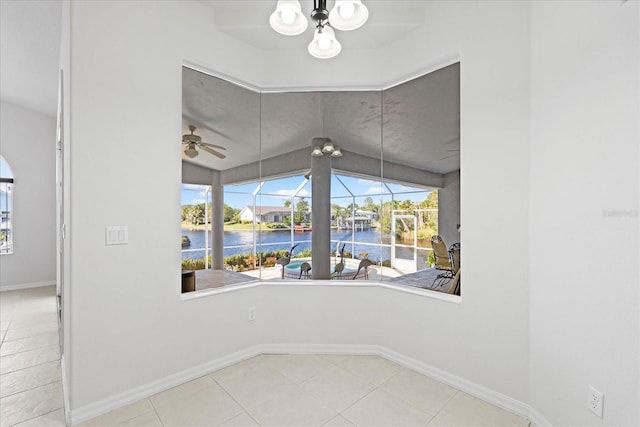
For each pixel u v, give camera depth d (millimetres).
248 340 2641
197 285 2408
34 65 3840
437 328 2316
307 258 2771
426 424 1836
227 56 2521
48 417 1911
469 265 2141
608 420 1370
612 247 1358
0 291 5000
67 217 1921
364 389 2188
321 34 1695
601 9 1409
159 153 2172
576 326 1547
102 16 1930
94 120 1898
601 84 1409
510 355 1954
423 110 2482
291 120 2781
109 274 1957
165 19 2199
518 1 1930
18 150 5203
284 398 2080
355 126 2738
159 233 2168
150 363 2119
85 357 1866
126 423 1834
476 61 2111
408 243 2527
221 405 2006
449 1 2250
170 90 2221
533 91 1842
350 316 2719
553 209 1693
